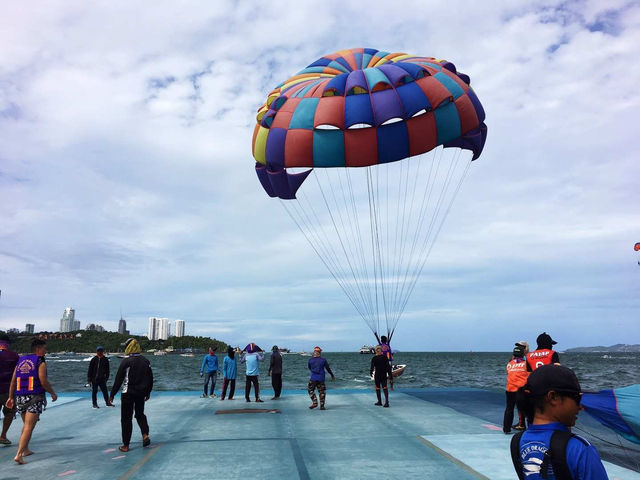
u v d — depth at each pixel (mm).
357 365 86125
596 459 1822
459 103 12867
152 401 13602
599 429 8914
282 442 8039
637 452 7258
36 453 7484
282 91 14391
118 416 10992
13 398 7164
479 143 14180
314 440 8172
